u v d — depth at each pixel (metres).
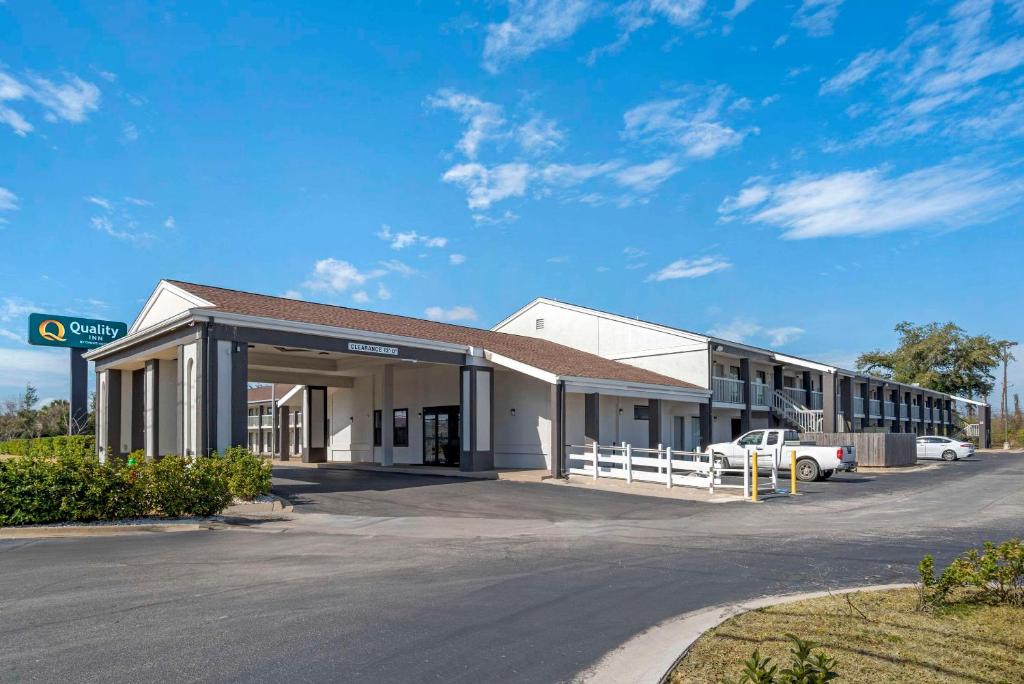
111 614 7.19
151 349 21.69
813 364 39.28
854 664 5.55
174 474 14.22
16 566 9.69
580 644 6.30
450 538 12.38
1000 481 24.78
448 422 28.66
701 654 5.85
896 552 10.98
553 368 24.91
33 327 36.25
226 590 8.27
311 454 33.66
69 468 13.43
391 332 23.69
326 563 9.98
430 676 5.51
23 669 5.59
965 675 5.32
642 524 14.28
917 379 69.44
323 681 5.39
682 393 30.45
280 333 19.81
